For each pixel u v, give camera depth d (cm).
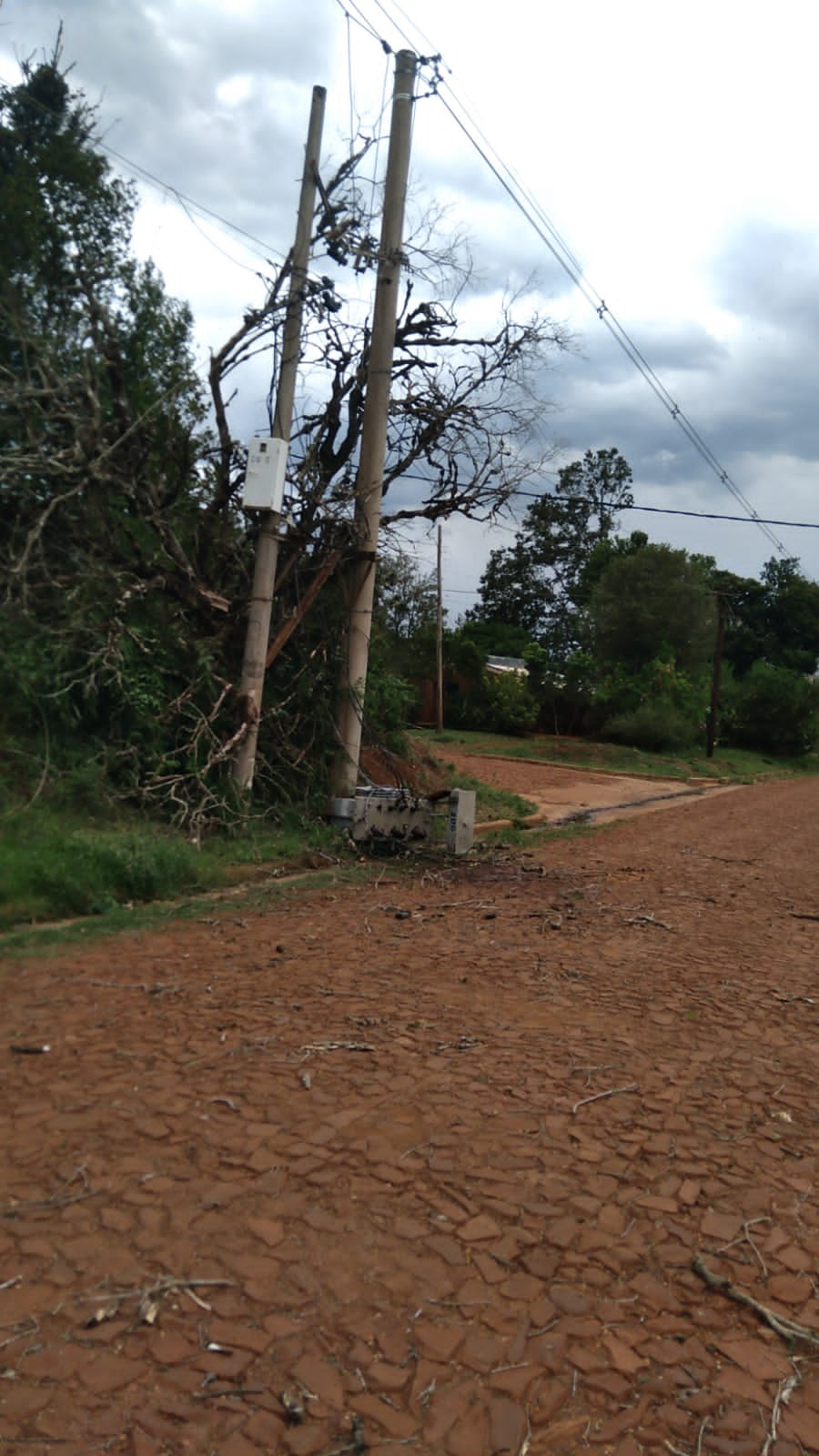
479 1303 299
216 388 1152
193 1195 347
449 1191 362
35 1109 408
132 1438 239
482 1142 404
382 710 1550
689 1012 607
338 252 1220
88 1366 262
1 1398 249
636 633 4547
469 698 4162
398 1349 277
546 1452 246
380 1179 366
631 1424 257
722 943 812
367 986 611
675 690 4209
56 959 632
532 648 4331
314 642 1263
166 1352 269
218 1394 255
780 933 870
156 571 1112
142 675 1069
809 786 3394
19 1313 280
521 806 1800
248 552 1221
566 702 4266
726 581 6575
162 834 971
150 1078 445
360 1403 256
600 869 1188
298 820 1166
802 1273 329
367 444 1245
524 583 5797
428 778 1706
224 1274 303
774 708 5106
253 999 570
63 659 992
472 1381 267
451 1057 497
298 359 1152
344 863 1097
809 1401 270
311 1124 408
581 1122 431
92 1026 511
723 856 1371
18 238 1113
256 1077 452
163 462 1146
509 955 720
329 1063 476
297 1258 314
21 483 1024
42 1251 309
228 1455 237
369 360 1254
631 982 667
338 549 1229
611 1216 355
